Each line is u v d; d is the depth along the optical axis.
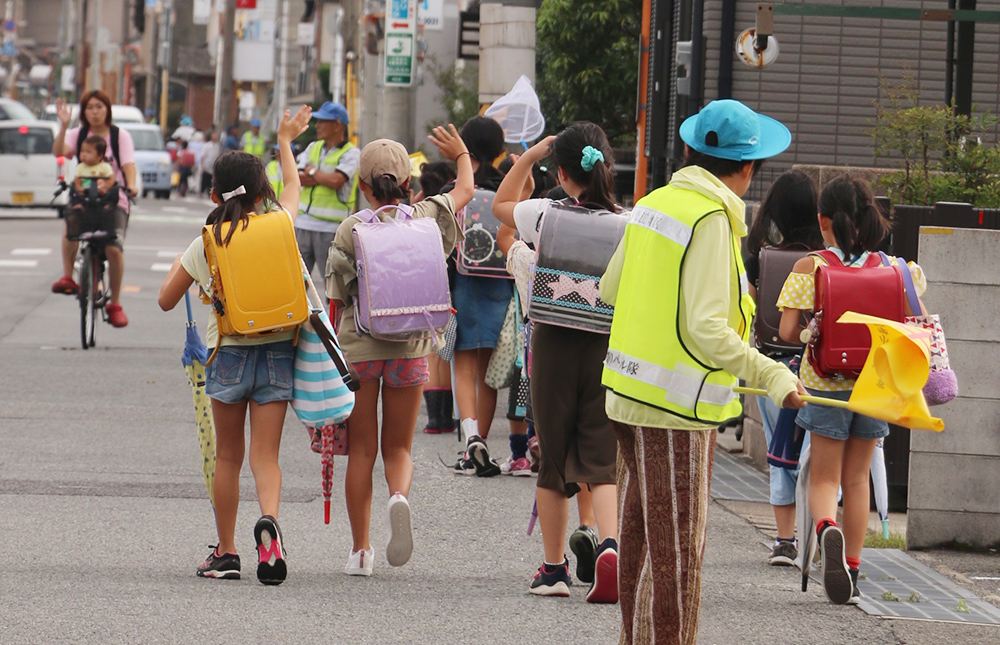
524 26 59.38
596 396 21.69
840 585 20.95
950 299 25.94
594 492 21.92
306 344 22.31
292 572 23.45
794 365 24.14
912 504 26.42
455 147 24.27
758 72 47.00
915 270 21.89
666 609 16.48
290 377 22.33
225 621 20.25
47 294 65.88
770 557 25.17
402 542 22.56
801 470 23.05
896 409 14.77
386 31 71.62
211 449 23.05
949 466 26.33
